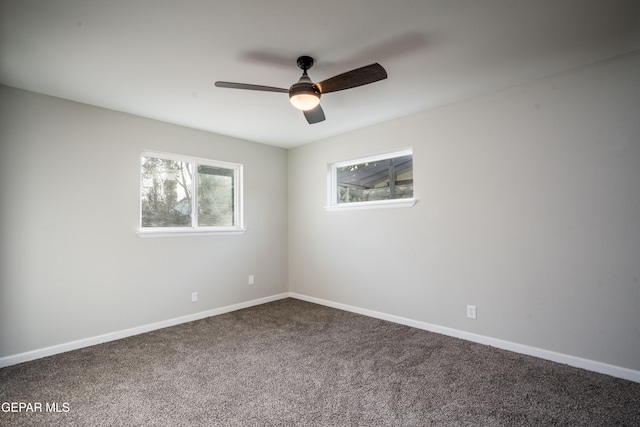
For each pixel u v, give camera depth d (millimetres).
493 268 2752
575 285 2357
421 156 3230
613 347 2207
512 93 2662
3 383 2189
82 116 2891
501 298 2707
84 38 1918
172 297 3447
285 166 4691
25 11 1647
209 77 2445
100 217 2971
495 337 2738
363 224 3762
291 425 1729
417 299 3264
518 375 2238
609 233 2229
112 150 3057
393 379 2209
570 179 2385
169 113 3186
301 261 4527
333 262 4102
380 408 1875
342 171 4160
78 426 1729
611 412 1815
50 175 2711
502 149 2711
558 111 2438
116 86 2576
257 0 1603
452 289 3004
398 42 2010
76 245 2834
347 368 2381
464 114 2939
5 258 2492
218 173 3996
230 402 1948
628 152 2164
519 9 1688
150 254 3301
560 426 1705
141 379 2236
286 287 4660
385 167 3701
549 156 2479
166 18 1736
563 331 2408
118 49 2045
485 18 1769
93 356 2631
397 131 3422
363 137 3738
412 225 3307
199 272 3689
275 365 2443
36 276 2627
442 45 2045
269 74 2420
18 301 2537
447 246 3041
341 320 3541
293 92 2082
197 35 1907
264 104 2967
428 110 3184
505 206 2691
